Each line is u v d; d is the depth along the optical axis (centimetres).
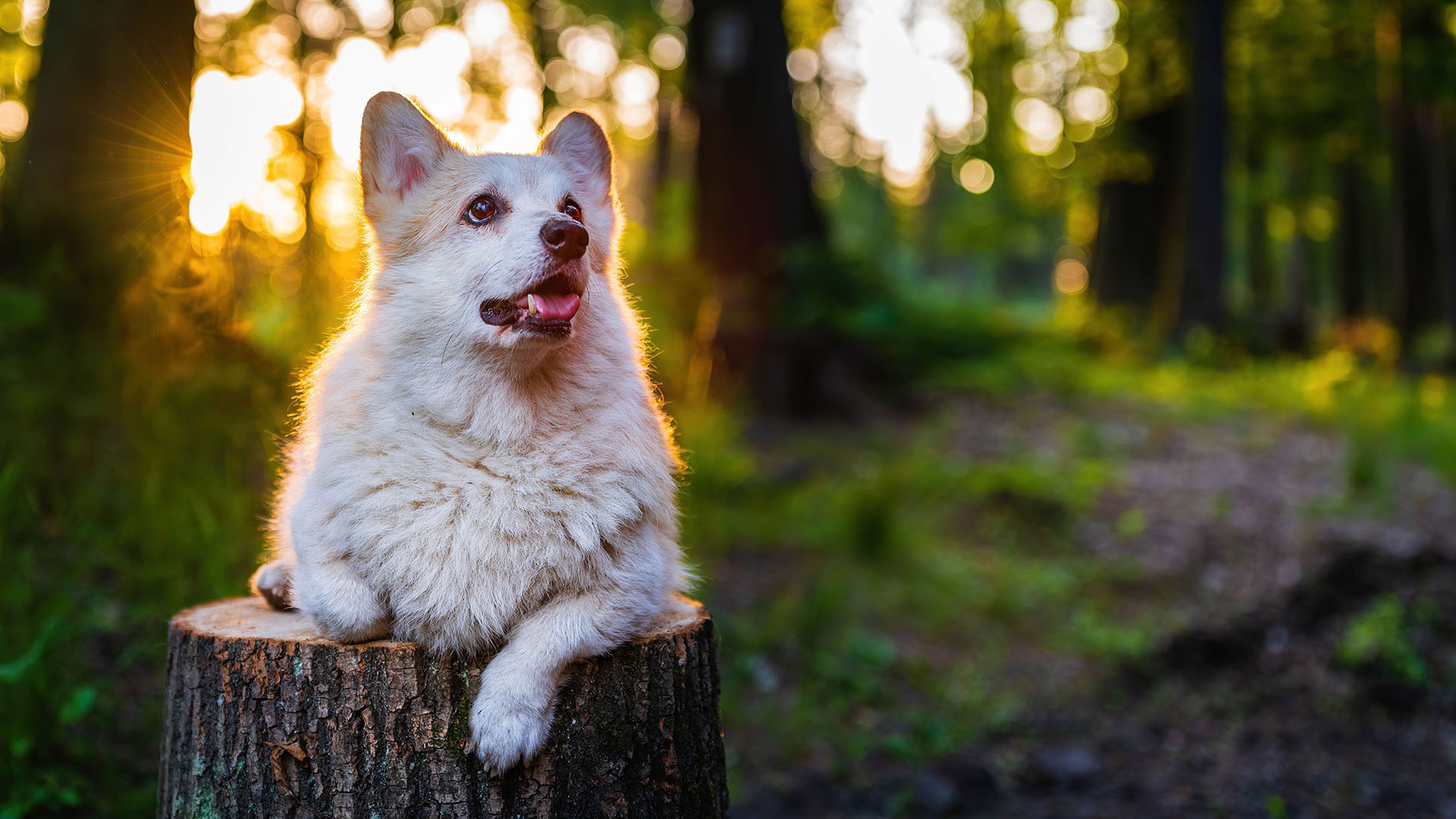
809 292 1152
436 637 235
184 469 474
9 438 467
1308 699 588
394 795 233
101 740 387
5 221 591
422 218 257
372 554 230
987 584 754
